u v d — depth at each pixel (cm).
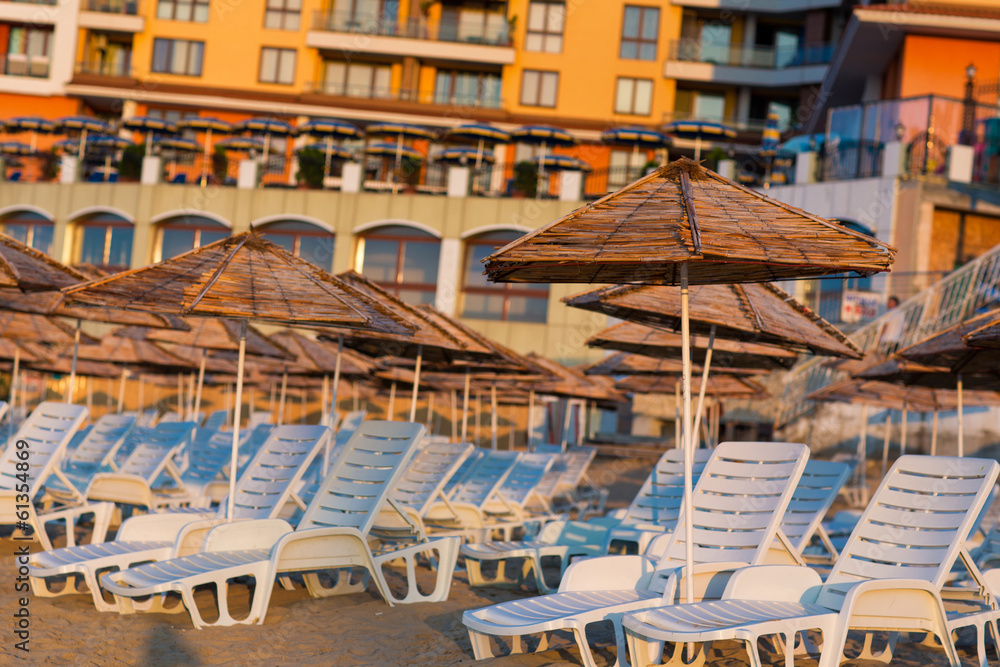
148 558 620
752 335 739
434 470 877
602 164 3978
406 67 4041
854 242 436
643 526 719
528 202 2933
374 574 649
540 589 719
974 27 2392
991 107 2238
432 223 2972
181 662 497
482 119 3978
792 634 442
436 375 1538
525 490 1077
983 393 1325
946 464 530
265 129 3231
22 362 1714
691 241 421
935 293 1833
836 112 2391
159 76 4072
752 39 4084
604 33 4053
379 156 3262
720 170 2822
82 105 4091
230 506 650
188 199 3083
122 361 1568
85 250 3186
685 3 4009
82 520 978
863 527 534
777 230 445
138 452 982
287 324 648
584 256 435
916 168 2214
